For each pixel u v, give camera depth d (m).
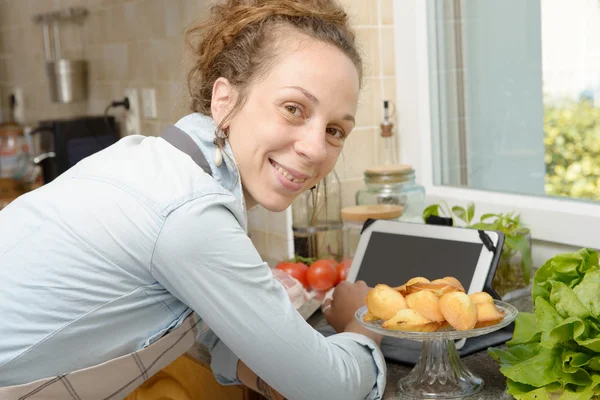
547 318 1.03
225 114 1.09
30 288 1.00
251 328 1.01
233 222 1.01
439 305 1.08
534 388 1.05
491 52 1.77
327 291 1.58
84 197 1.02
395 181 1.74
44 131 3.11
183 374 1.41
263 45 1.06
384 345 1.32
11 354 1.01
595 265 1.09
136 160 1.05
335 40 1.07
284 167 1.06
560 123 1.63
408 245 1.41
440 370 1.14
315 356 1.04
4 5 3.88
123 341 1.05
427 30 1.89
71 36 3.21
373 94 1.95
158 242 0.97
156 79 2.53
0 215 1.09
